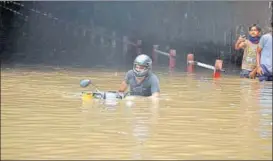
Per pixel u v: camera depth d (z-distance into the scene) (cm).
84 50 7031
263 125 2195
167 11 8644
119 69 4712
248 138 1961
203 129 2100
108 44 8012
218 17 6912
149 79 2838
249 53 4109
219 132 2045
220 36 6744
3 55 5925
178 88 3356
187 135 1989
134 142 1861
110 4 9888
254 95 3083
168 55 5938
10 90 3089
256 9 5956
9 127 2072
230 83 3716
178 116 2353
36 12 9931
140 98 2802
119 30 9569
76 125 2120
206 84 3622
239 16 6275
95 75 4103
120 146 1798
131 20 9625
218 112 2477
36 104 2603
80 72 4328
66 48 7225
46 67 4691
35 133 1975
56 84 3425
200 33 7450
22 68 4531
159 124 2169
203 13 7450
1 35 8512
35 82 3516
